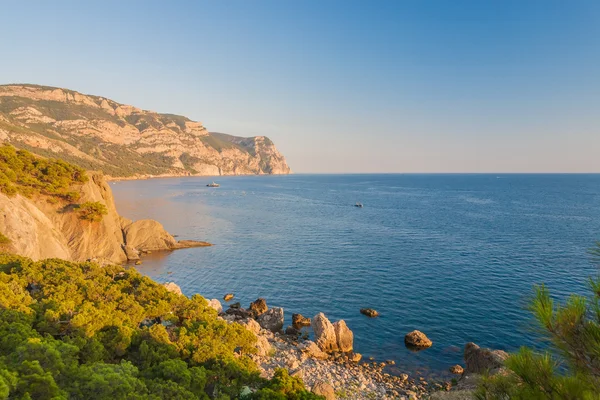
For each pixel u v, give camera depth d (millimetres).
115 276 30469
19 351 14570
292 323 38188
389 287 47000
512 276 49812
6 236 41688
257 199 172000
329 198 180250
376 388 25875
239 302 43906
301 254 64250
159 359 19062
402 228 88875
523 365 6715
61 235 55438
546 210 122125
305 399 17109
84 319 19953
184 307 26297
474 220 100188
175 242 70375
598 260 6477
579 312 6117
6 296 21219
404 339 34094
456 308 40188
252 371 19812
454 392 21969
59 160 62281
